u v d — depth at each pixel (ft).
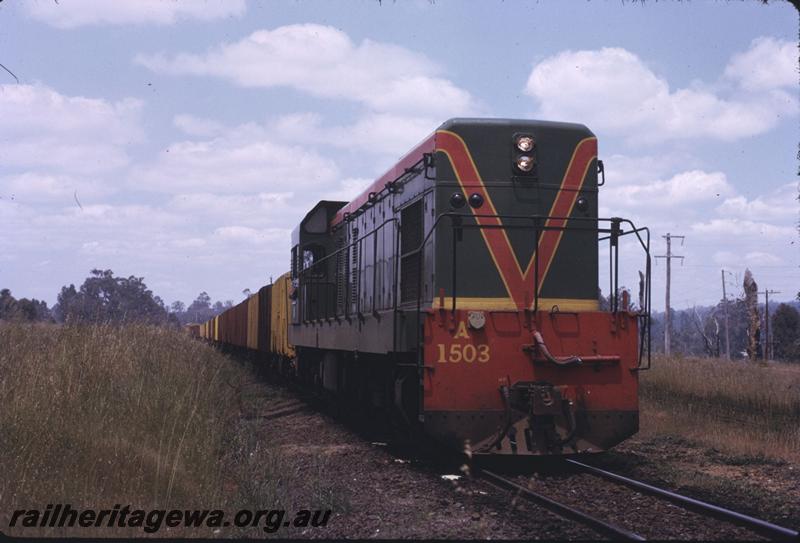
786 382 64.23
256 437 36.94
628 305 31.89
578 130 33.99
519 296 32.65
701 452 35.83
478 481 27.86
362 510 23.61
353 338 40.45
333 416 48.47
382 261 41.27
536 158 33.32
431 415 29.55
